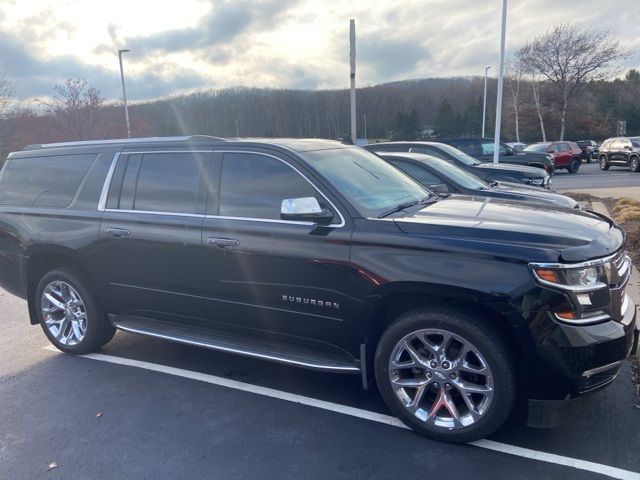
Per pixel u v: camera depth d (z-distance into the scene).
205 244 4.14
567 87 45.78
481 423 3.30
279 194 3.97
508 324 3.29
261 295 3.99
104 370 4.76
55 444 3.60
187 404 4.09
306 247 3.74
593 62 43.84
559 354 3.10
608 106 65.19
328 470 3.22
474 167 10.59
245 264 4.00
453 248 3.31
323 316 3.77
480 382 3.37
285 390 4.28
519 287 3.12
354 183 4.04
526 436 3.49
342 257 3.62
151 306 4.59
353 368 3.73
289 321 3.94
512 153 18.41
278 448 3.47
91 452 3.49
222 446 3.52
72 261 4.93
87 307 4.92
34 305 5.29
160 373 4.67
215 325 4.34
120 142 4.80
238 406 4.04
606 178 23.44
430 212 3.91
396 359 3.52
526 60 45.78
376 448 3.43
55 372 4.75
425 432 3.49
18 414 4.02
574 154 27.78
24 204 5.15
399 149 10.88
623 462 3.20
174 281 4.37
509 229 3.39
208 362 4.88
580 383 3.14
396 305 3.66
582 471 3.13
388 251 3.48
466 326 3.26
